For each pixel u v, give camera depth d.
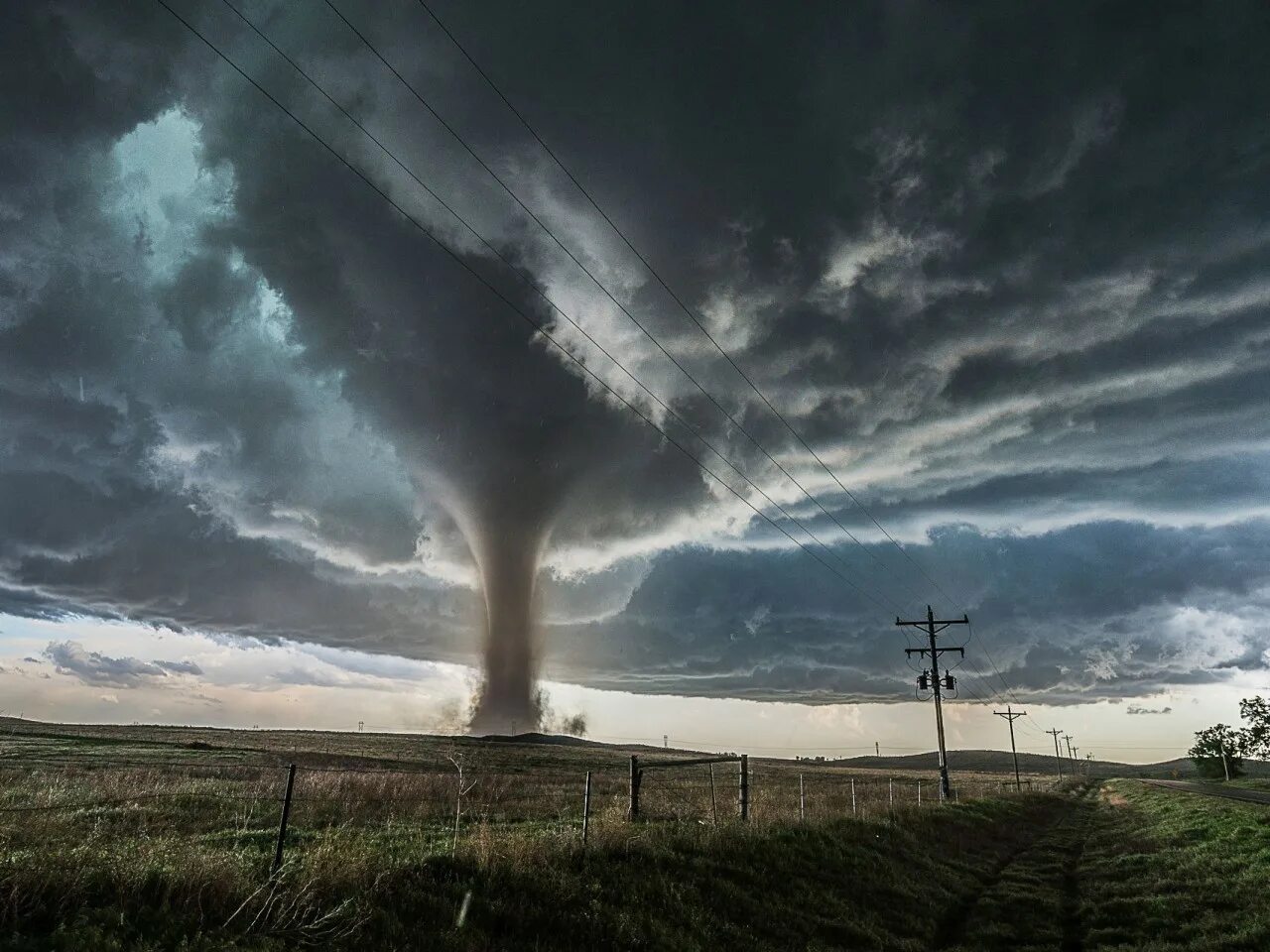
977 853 26.28
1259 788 81.88
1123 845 30.06
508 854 12.55
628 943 10.90
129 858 8.84
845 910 15.19
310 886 9.34
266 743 88.50
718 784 53.12
